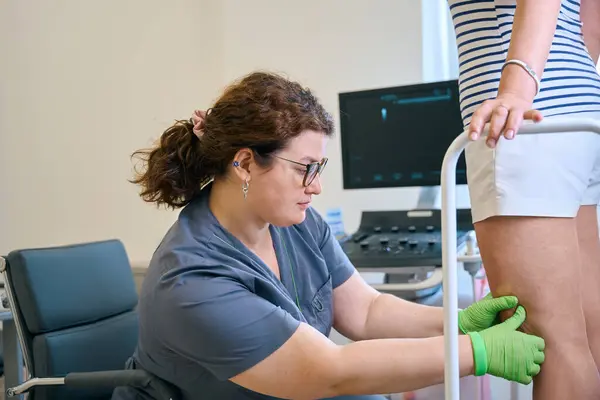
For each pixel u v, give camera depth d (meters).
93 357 1.56
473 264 1.84
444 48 2.63
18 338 1.59
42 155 2.89
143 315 1.17
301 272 1.36
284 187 1.16
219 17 2.85
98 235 2.83
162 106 2.78
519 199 1.00
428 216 2.14
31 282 1.47
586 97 1.03
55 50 2.86
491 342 0.99
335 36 2.65
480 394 1.94
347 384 1.06
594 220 1.13
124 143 2.78
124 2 2.79
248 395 1.17
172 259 1.14
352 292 1.45
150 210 2.73
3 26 2.91
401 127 2.20
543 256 1.00
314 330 1.11
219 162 1.22
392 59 2.54
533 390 1.04
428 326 1.34
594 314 1.12
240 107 1.16
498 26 1.05
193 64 2.81
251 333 1.06
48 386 1.42
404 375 1.04
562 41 1.04
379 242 1.97
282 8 2.74
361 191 2.61
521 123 0.80
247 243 1.28
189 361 1.16
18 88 2.92
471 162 1.07
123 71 2.79
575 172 1.01
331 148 2.64
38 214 2.91
